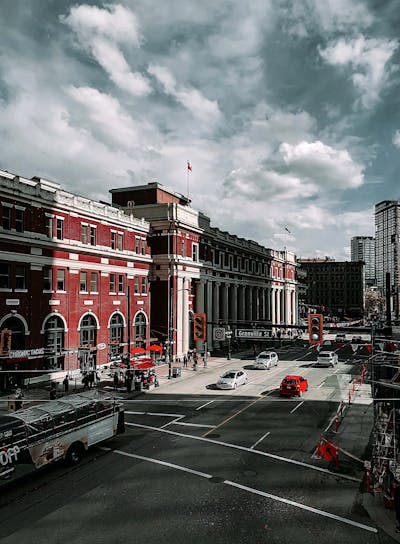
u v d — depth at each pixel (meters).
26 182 37.03
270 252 89.25
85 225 41.09
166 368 45.91
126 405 29.72
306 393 33.38
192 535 12.82
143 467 18.19
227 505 14.73
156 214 52.97
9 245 33.03
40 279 35.69
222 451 20.09
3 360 30.56
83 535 12.80
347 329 23.61
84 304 40.34
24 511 14.31
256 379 40.00
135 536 12.76
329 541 12.52
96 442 19.86
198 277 57.78
